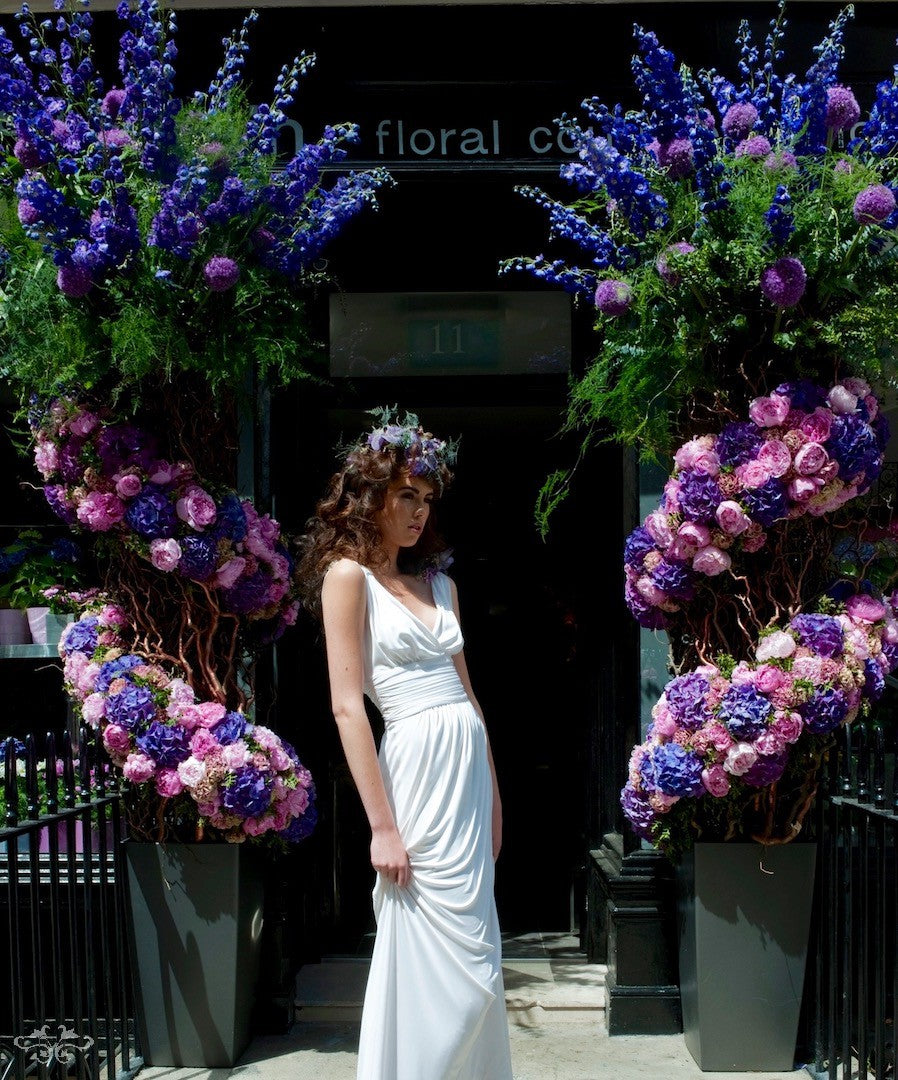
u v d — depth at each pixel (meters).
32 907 3.27
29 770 3.31
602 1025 4.14
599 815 4.63
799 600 3.56
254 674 4.06
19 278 3.45
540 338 4.92
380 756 2.79
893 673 4.38
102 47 4.45
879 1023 3.16
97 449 3.65
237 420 4.03
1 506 4.67
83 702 3.72
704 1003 3.62
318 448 4.88
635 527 4.16
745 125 3.42
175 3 4.33
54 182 3.41
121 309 3.37
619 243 3.63
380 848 2.62
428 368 4.93
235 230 3.48
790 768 3.56
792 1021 3.60
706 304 3.39
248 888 3.79
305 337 3.77
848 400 3.39
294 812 3.71
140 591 3.80
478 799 2.75
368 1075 2.59
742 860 3.58
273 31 4.37
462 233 4.72
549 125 4.39
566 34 4.37
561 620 5.17
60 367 3.44
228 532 3.66
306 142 4.39
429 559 3.04
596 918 4.65
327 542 2.91
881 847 3.16
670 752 3.43
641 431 3.67
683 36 4.41
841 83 4.46
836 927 3.53
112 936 4.14
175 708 3.59
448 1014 2.59
